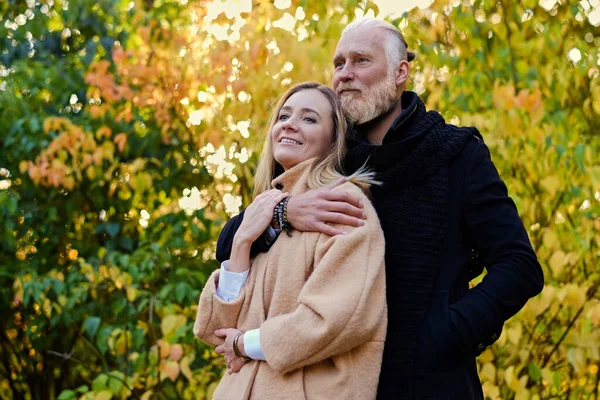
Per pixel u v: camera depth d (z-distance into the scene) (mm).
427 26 3863
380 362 1923
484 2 3697
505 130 3426
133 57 4281
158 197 4832
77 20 5312
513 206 2068
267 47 3842
